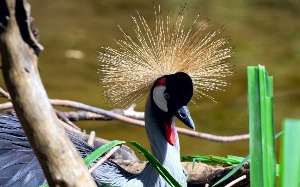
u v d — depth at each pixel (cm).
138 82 761
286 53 1775
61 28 1883
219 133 1380
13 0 348
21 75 353
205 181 785
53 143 359
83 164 368
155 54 762
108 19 1941
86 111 918
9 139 793
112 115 892
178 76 749
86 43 1788
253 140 468
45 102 358
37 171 759
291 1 2125
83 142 816
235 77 1622
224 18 1959
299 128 385
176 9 1923
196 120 1432
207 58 769
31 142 361
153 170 743
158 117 762
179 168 755
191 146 1346
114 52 761
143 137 1359
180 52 764
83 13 1984
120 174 757
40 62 1673
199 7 2009
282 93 1575
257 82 477
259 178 464
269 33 1894
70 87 1549
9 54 351
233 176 764
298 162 382
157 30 790
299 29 1933
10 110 840
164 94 755
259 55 1745
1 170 757
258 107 473
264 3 2114
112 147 604
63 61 1684
